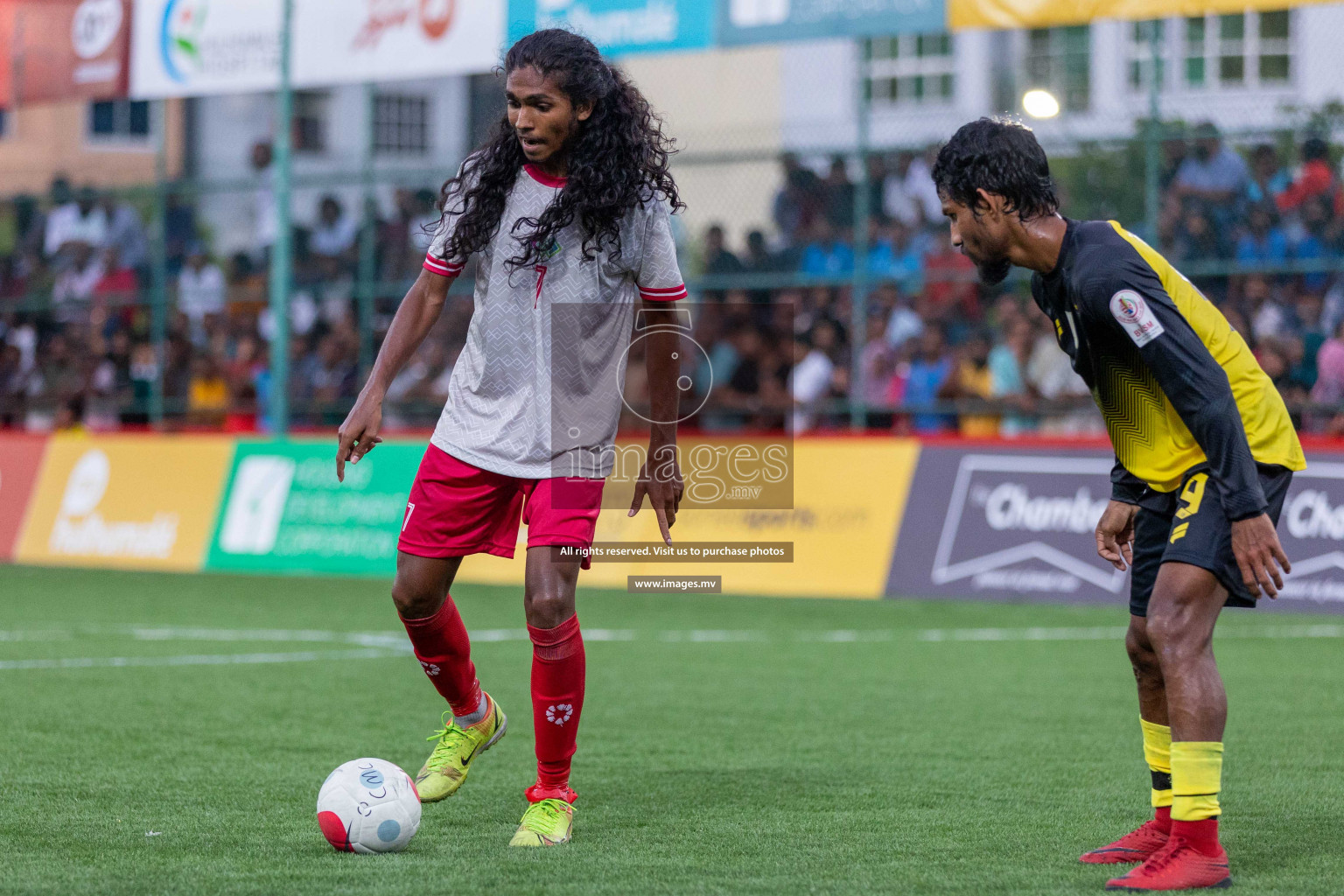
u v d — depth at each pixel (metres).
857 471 36.44
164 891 10.71
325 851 12.04
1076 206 39.72
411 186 52.84
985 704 20.88
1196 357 10.71
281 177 41.19
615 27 35.62
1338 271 35.81
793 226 44.22
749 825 13.21
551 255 12.59
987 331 41.81
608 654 26.20
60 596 35.22
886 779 15.56
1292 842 12.53
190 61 41.41
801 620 31.19
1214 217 38.09
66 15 42.81
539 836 12.38
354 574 39.59
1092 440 33.94
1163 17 31.16
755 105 60.03
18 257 53.16
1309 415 36.34
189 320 50.34
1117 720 19.48
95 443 45.16
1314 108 38.53
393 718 19.28
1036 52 58.03
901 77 59.56
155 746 17.25
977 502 34.94
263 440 42.19
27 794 14.47
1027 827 13.16
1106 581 33.12
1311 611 31.70
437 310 13.12
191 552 42.16
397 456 40.12
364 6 38.97
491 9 37.25
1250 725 18.95
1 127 67.81
